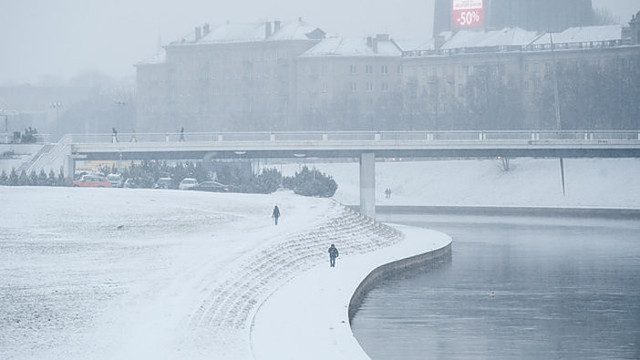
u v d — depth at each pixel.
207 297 124.62
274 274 153.25
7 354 98.62
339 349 107.31
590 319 143.62
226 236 176.88
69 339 104.00
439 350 123.31
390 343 126.81
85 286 127.75
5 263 144.75
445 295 161.88
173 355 100.25
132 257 151.62
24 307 116.00
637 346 126.81
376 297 159.00
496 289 168.38
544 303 155.75
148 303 119.62
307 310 129.00
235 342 109.06
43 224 180.25
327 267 171.38
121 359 97.44
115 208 197.75
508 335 132.25
